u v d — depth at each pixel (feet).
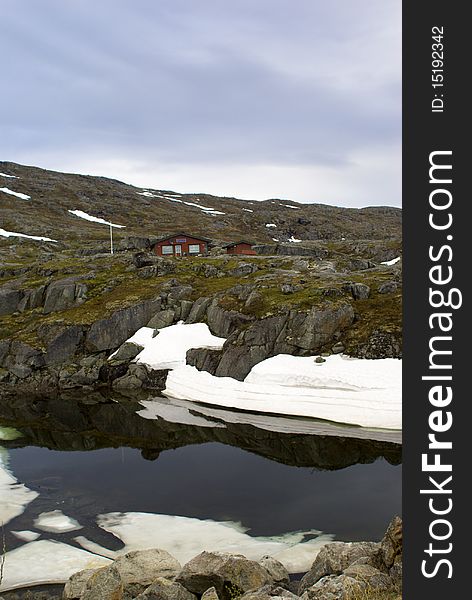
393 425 124.98
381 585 49.06
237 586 55.62
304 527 79.36
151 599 53.83
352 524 79.92
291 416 137.90
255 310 180.65
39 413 154.40
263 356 162.50
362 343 155.02
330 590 48.85
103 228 540.52
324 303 169.17
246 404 147.54
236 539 76.13
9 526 82.53
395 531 54.29
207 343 179.52
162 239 329.31
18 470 108.58
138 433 133.18
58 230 489.26
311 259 262.26
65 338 192.75
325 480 98.84
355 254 403.95
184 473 104.94
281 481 99.25
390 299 174.60
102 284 227.20
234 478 101.45
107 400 165.37
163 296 203.92
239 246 342.85
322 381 144.25
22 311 224.12
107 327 193.16
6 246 402.11
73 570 68.59
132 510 87.61
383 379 137.90
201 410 149.48
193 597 54.65
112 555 72.59
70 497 93.81
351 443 117.80
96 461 113.70
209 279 230.68
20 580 66.39
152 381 173.68
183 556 71.61
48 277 247.50
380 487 94.53
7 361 191.62
